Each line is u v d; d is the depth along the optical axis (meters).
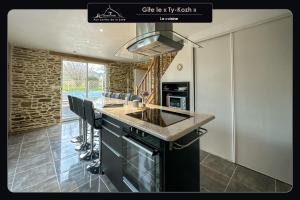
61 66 5.30
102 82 6.78
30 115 4.63
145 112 2.01
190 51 3.38
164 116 1.77
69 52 5.26
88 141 3.57
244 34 2.52
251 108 2.46
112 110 2.15
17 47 4.37
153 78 4.66
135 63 7.28
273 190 1.96
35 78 4.71
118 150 1.81
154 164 1.40
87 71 6.26
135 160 1.65
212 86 3.03
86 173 2.27
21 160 2.67
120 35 3.55
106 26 3.07
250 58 2.46
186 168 1.54
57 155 2.87
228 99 2.77
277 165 2.20
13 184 2.03
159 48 2.07
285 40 2.11
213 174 2.32
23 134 4.14
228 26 2.69
